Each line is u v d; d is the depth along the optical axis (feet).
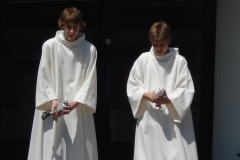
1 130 31.45
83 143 24.25
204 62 29.68
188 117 24.09
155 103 23.47
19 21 31.01
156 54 23.99
